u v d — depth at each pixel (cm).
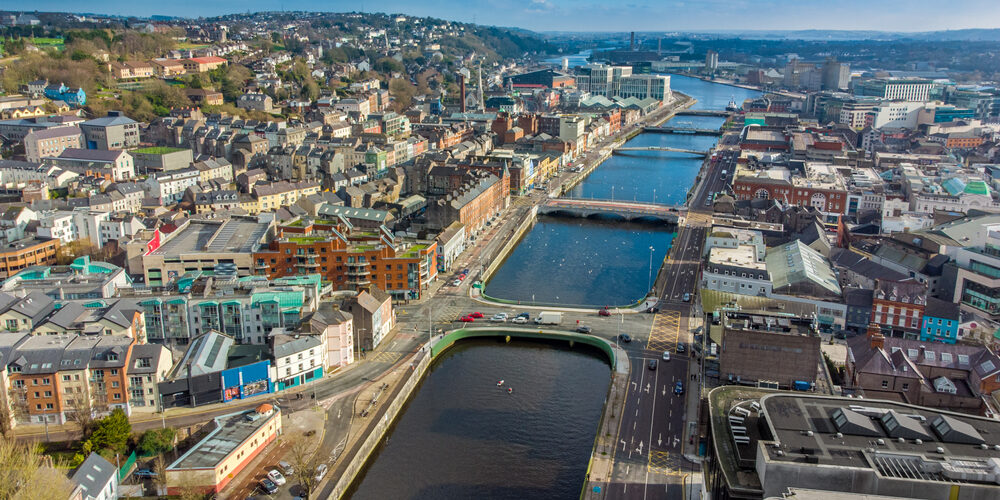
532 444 19362
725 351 18862
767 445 13062
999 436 13612
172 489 16112
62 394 18838
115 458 17075
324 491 16412
